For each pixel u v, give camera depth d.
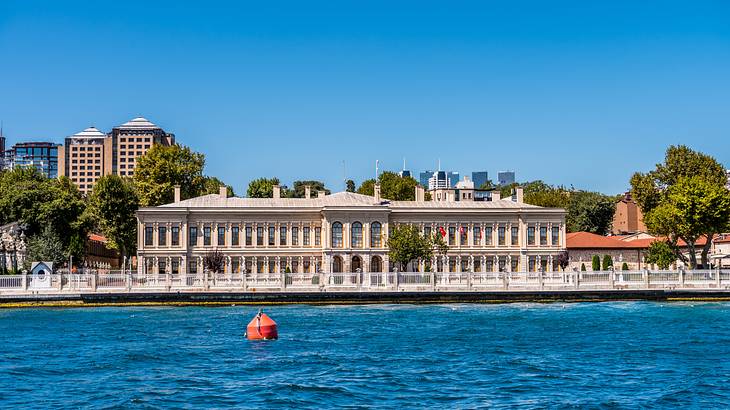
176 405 47.91
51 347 69.88
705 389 51.97
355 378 55.44
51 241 160.25
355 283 119.94
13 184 186.38
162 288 117.94
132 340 74.81
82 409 46.97
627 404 48.25
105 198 195.25
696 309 106.62
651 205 186.25
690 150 188.12
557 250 185.12
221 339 75.56
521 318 94.69
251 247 181.12
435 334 78.81
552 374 56.97
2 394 50.72
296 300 117.94
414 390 51.81
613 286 122.06
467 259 183.38
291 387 52.38
